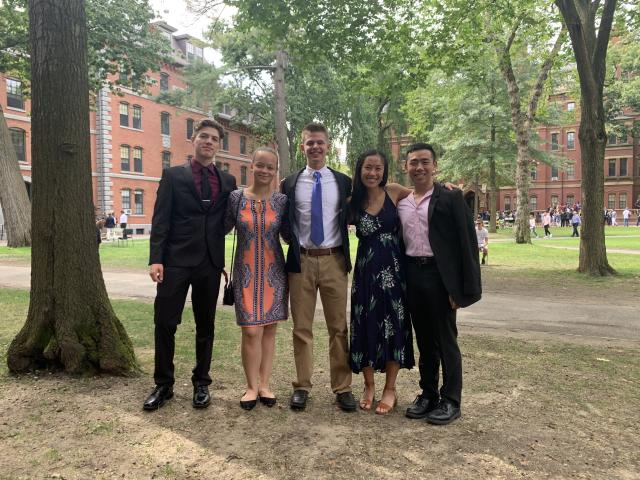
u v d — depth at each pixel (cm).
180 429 318
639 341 580
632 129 4400
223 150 4534
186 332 595
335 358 363
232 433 314
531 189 5719
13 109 2928
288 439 307
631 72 3591
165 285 347
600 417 346
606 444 303
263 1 1088
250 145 4884
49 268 411
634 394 393
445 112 2942
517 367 466
